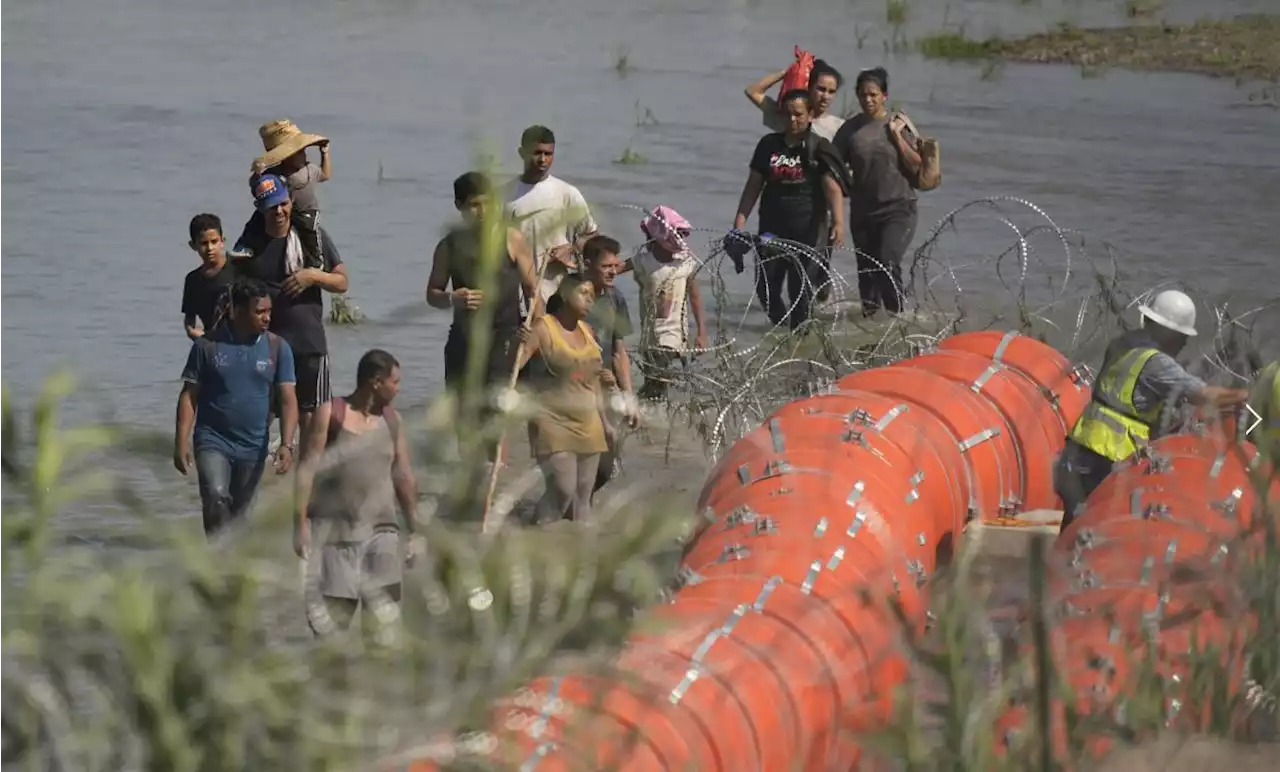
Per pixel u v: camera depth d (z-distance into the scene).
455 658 14.04
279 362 40.41
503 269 42.28
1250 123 106.44
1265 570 25.81
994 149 96.75
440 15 154.75
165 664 12.79
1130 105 112.50
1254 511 27.77
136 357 57.66
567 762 19.41
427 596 14.27
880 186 64.88
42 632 12.97
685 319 54.44
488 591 14.11
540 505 40.31
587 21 152.00
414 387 53.72
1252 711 24.86
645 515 14.90
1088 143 99.06
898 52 135.38
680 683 25.03
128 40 137.50
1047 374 44.16
